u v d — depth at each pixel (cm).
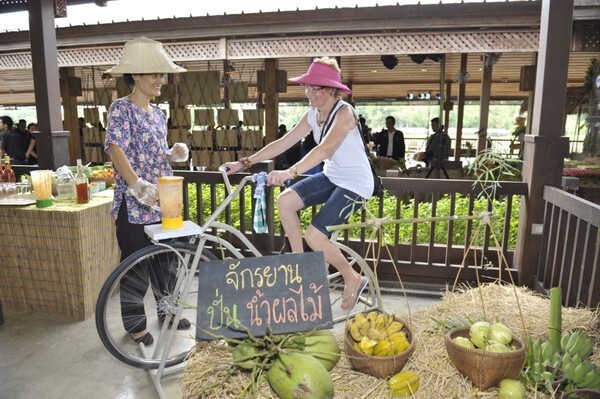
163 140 261
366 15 535
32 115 2077
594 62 629
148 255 221
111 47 666
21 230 304
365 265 242
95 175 387
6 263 313
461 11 509
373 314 164
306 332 154
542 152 315
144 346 263
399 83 1187
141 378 237
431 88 1284
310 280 162
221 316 156
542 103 313
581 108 712
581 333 172
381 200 346
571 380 152
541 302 220
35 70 417
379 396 138
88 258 306
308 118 228
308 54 590
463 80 782
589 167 511
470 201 335
